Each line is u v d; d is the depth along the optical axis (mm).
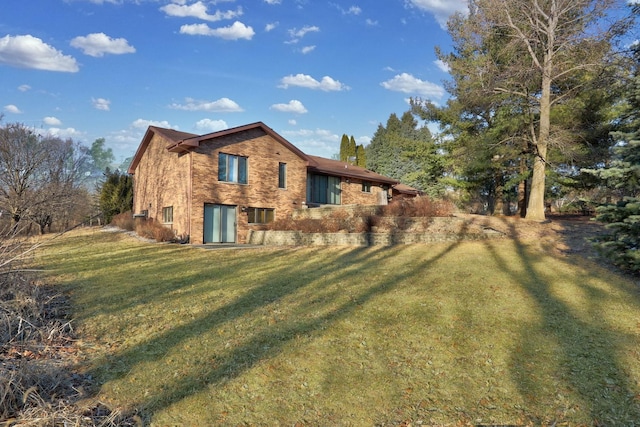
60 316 6141
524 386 3879
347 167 29062
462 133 22656
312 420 3365
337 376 4121
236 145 19422
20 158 24781
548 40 16578
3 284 6090
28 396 3357
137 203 25812
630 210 7348
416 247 13070
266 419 3371
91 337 5250
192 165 17844
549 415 3402
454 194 33375
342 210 18906
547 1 16828
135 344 4996
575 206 27109
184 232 18250
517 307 6242
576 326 5395
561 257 9992
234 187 19281
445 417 3402
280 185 21516
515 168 23141
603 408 3475
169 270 10367
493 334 5184
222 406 3557
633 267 7648
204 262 11773
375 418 3396
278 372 4203
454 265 9688
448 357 4543
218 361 4465
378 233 14719
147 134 22203
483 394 3754
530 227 14797
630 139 7613
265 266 10828
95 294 7617
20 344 4750
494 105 20047
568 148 17344
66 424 3066
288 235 16859
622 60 13586
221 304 6805
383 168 49375
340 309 6375
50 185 25203
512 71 16953
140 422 3242
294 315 6117
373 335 5234
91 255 13648
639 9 12773
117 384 3930
